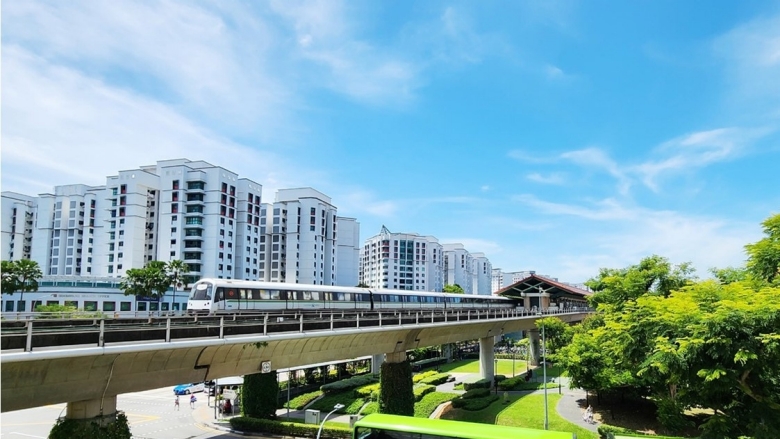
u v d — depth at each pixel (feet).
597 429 123.75
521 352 300.81
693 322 72.49
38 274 249.96
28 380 59.82
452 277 652.48
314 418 110.42
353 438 73.92
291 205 420.36
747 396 75.77
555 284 269.03
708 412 133.80
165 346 67.72
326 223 447.83
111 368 68.13
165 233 329.93
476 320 162.61
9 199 401.70
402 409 127.95
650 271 139.23
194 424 146.72
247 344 86.74
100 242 365.20
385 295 199.82
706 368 68.69
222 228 334.85
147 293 261.24
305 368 188.14
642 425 127.85
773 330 65.72
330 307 172.96
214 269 325.83
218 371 84.84
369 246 615.98
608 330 111.24
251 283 150.61
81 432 66.18
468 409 148.25
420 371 239.71
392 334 123.54
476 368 246.68
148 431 137.69
